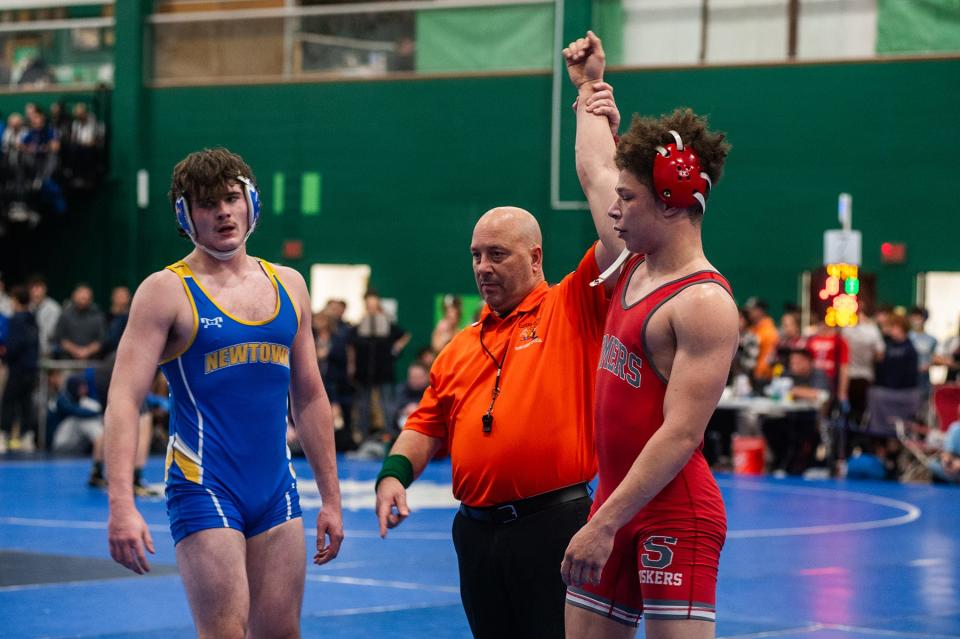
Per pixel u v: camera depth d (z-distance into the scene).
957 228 25.33
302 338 5.52
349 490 17.91
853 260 20.77
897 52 25.69
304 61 29.73
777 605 9.90
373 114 29.20
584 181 5.25
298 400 5.59
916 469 21.41
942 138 25.42
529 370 5.50
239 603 5.08
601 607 4.62
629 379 4.51
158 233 30.67
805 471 21.78
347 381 24.14
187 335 5.18
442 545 13.00
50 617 9.09
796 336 22.14
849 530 14.57
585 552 4.32
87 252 30.81
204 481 5.14
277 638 5.29
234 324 5.23
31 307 25.89
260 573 5.25
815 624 9.13
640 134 4.48
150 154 30.69
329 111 29.53
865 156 25.86
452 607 9.65
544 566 5.36
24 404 24.25
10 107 31.08
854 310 20.72
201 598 5.09
